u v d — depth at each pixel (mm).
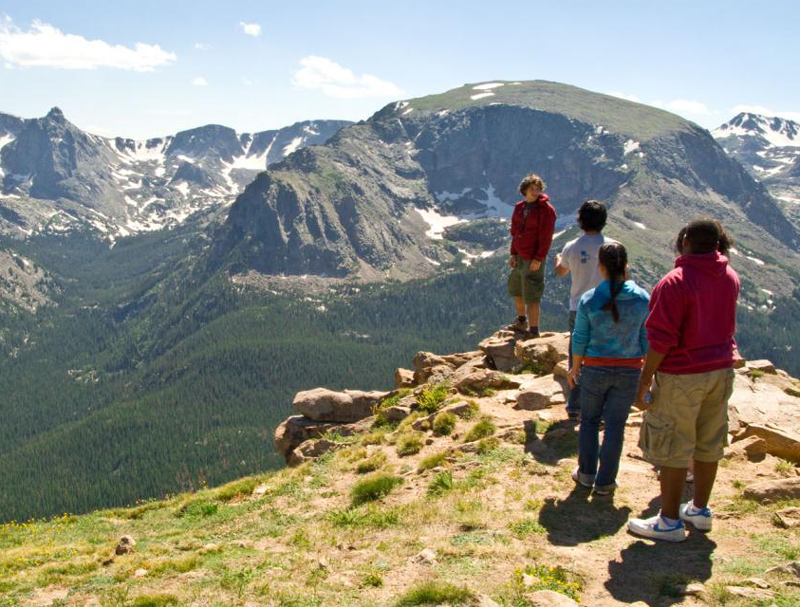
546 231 18562
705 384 8859
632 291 10812
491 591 8164
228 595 9148
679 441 9070
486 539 9953
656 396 9234
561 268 14422
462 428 16250
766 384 16859
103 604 9547
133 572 10992
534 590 8008
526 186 18266
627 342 10844
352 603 8391
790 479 10391
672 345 8789
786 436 12430
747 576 7965
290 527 12758
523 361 19672
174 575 10523
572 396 14758
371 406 22703
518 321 21344
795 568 7777
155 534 14578
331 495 14352
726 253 9242
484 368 20562
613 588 8102
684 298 8680
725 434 9289
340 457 17078
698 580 8008
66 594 10531
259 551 11328
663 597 7723
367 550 10336
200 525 14578
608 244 10969
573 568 8672
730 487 11125
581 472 11617
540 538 9828
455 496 12062
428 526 10984
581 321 11109
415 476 13914
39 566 12883
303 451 20422
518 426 15031
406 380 23312
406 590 8578
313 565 9891
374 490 13367
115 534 15523
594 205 13664
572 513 10648
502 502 11492
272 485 16266
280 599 8766
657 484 11570
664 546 9164
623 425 11047
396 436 17484
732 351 9070
